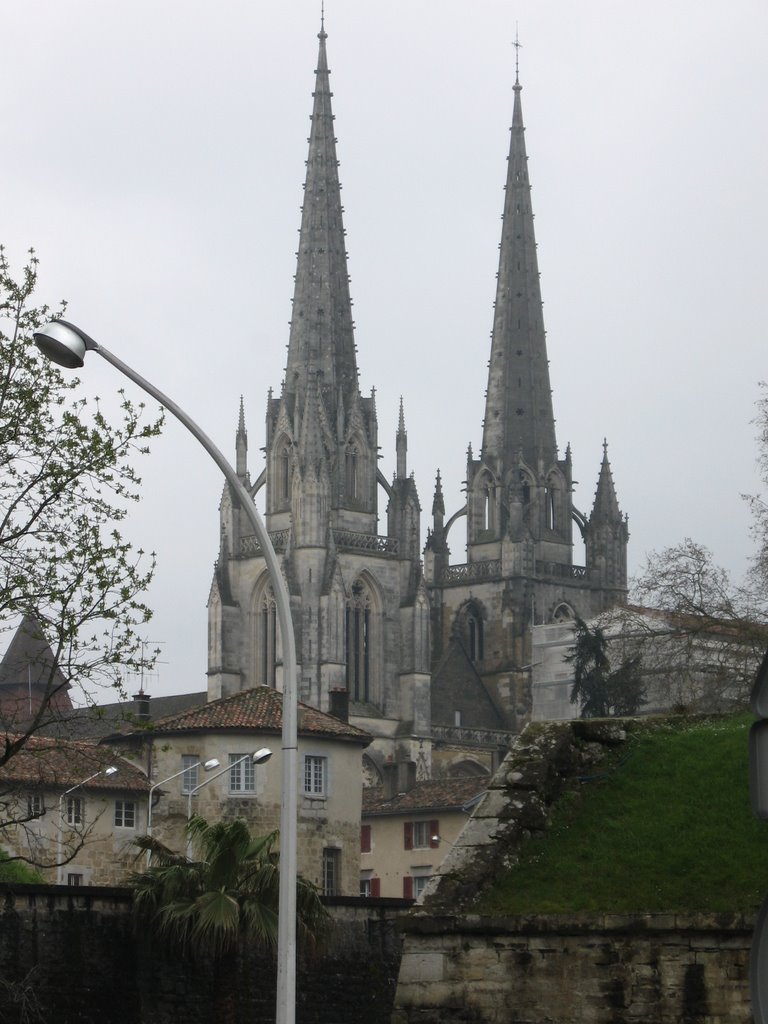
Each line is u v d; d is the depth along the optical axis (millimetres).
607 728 36406
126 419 42969
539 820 34656
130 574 42094
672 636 93812
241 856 50438
